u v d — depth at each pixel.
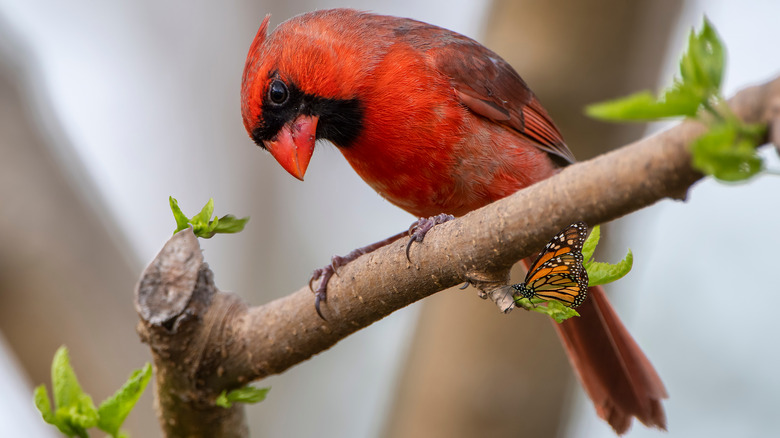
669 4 8.95
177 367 5.97
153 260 5.92
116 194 13.45
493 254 4.96
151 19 14.15
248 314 6.00
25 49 10.53
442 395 8.66
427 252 5.28
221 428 6.31
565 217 4.62
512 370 8.61
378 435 9.28
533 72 8.88
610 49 8.82
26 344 8.88
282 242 13.55
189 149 13.86
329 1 13.98
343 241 13.60
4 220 9.07
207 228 5.32
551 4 8.95
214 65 14.05
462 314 8.75
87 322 8.96
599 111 3.24
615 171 4.36
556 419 8.72
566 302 4.84
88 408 5.20
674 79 3.43
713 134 3.25
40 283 8.95
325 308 5.75
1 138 9.53
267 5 14.04
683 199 4.29
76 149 10.67
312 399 12.90
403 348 10.57
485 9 10.15
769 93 3.41
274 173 13.67
